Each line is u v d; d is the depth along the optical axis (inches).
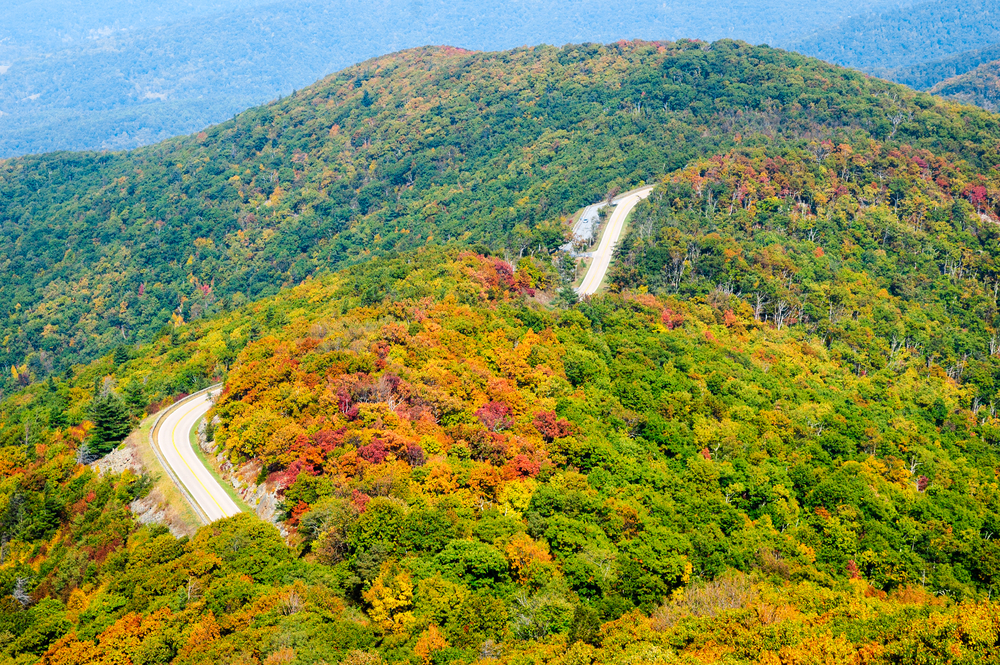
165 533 3993.6
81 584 3774.6
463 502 3745.1
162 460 4616.1
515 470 3964.1
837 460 4990.2
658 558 3587.6
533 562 3388.3
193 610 3211.1
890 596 3885.3
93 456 4921.3
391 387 4507.9
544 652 2952.8
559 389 4992.6
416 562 3329.2
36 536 4298.7
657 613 3351.4
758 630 3144.7
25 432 5334.6
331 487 3794.3
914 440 5364.2
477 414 4436.5
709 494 4345.5
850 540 4138.8
